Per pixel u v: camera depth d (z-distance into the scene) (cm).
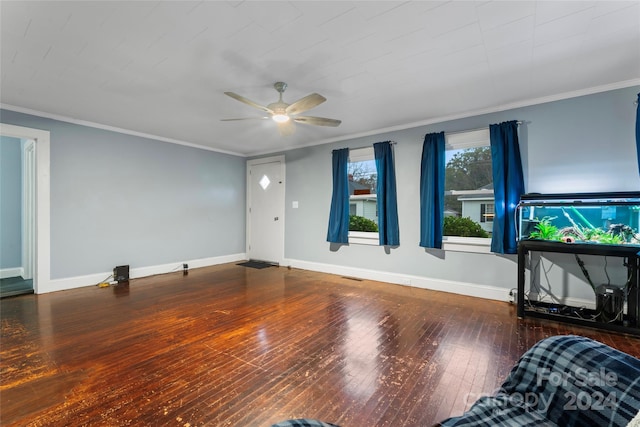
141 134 471
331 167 512
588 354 109
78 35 214
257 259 619
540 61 253
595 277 305
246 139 513
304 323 285
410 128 425
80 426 149
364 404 168
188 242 539
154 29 208
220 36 216
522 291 298
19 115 360
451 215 410
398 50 236
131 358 217
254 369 204
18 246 477
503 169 346
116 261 447
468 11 190
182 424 151
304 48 232
